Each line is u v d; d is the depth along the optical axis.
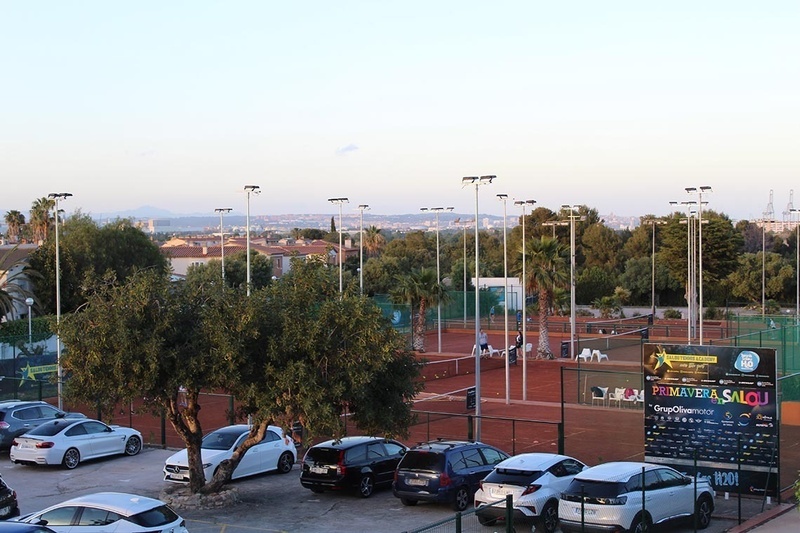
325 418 21.23
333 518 21.81
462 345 71.81
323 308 21.94
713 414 23.36
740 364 23.02
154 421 37.19
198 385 22.08
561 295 68.06
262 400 21.58
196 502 22.86
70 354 22.31
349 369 21.62
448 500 22.00
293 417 22.11
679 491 19.62
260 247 129.12
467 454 22.94
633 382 49.00
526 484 19.78
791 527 20.08
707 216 105.56
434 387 49.75
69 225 72.19
